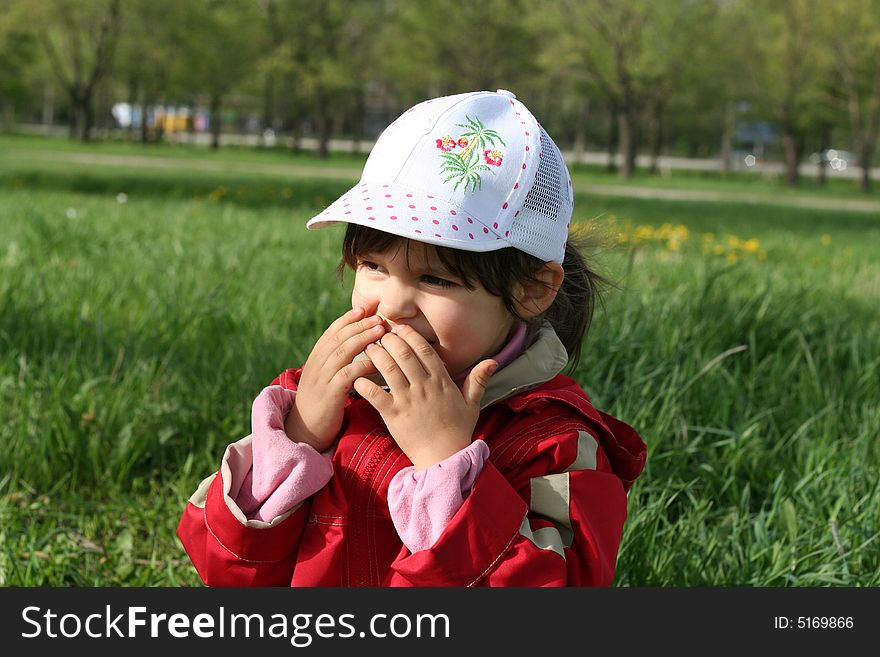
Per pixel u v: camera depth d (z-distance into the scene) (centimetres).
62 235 743
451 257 146
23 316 455
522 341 158
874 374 435
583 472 150
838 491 310
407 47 4469
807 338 486
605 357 402
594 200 1916
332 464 155
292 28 4594
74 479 333
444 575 139
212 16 4741
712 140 7631
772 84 3916
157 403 369
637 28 3816
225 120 8394
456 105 153
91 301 506
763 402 401
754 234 1327
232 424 366
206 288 554
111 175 1945
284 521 153
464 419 146
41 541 283
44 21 4584
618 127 5819
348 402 162
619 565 259
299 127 4988
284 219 1042
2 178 1616
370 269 152
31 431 344
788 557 272
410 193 146
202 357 426
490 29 4288
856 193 3616
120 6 4678
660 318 462
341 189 1764
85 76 5444
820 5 3600
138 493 336
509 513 142
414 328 150
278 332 456
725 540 296
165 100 5775
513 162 150
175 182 1781
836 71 3878
